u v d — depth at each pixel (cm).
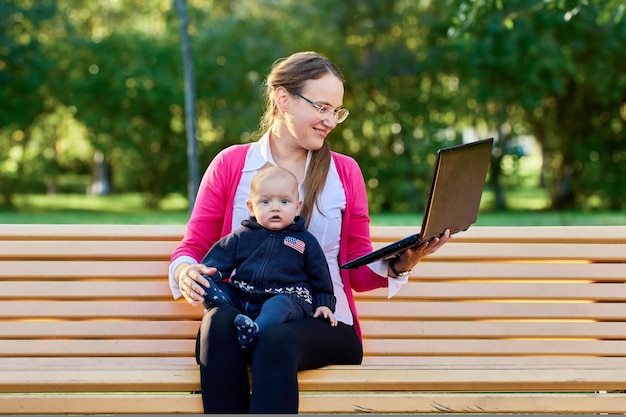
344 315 376
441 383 339
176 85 2358
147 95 2383
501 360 396
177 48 2400
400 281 368
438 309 401
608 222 1892
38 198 3192
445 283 403
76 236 400
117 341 392
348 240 390
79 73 2469
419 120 2462
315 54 383
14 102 2406
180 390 343
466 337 400
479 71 2303
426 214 325
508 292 402
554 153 2539
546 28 2198
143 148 2523
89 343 391
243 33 2386
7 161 2830
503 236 407
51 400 336
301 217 369
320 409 330
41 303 394
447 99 2458
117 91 2417
